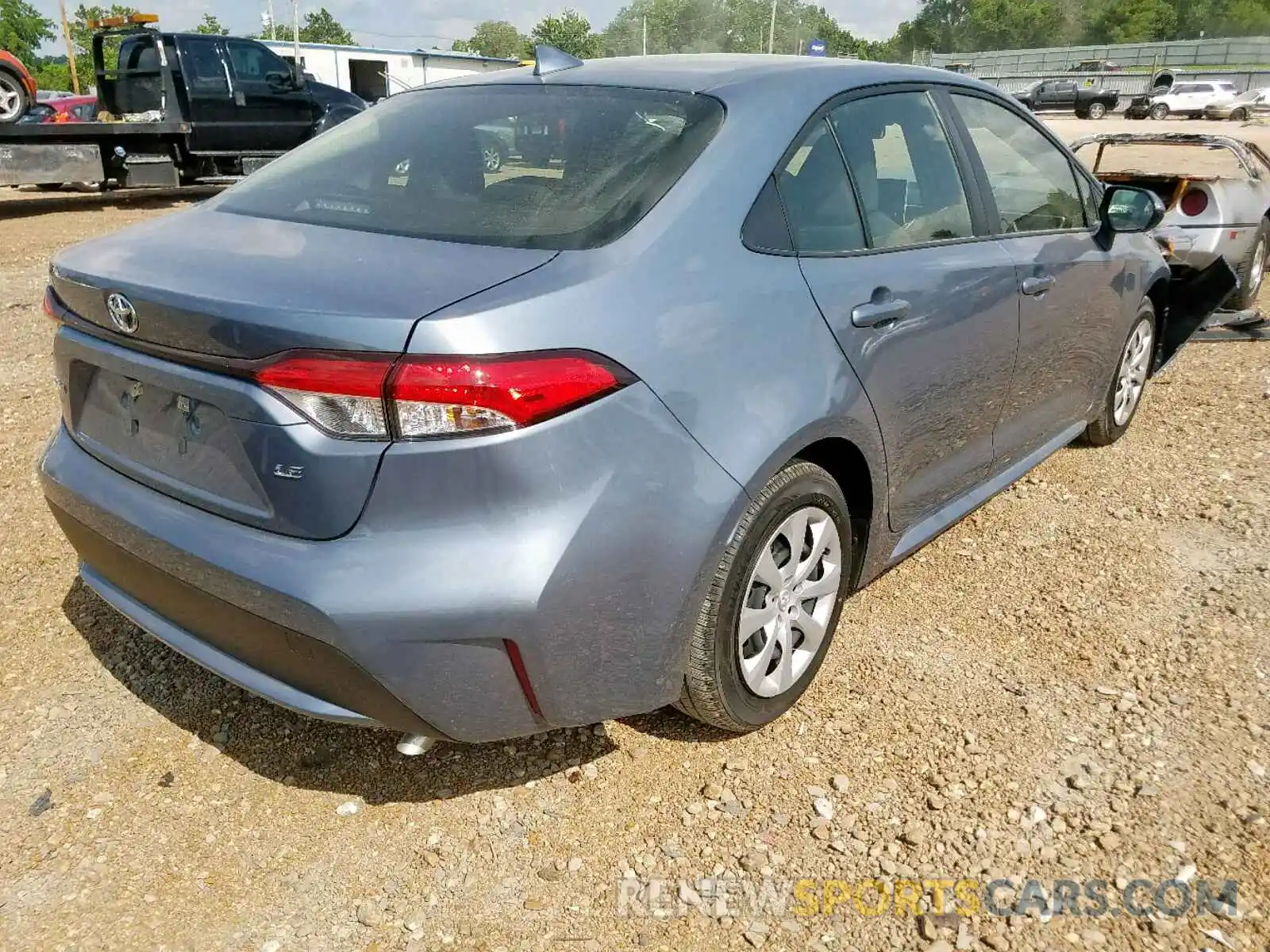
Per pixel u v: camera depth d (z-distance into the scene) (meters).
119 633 3.18
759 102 2.64
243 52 13.81
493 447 1.94
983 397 3.29
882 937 2.12
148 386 2.27
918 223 3.01
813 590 2.72
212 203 2.80
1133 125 33.09
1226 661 3.04
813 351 2.49
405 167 2.66
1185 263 6.84
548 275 2.10
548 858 2.33
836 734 2.73
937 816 2.43
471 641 2.02
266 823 2.44
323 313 1.93
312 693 2.16
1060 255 3.62
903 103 3.09
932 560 3.69
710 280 2.31
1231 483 4.30
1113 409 4.58
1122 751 2.65
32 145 12.27
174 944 2.10
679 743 2.70
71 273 2.36
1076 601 3.39
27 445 4.64
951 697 2.88
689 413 2.20
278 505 2.04
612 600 2.13
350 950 2.10
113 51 14.56
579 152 2.53
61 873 2.28
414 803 2.50
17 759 2.62
